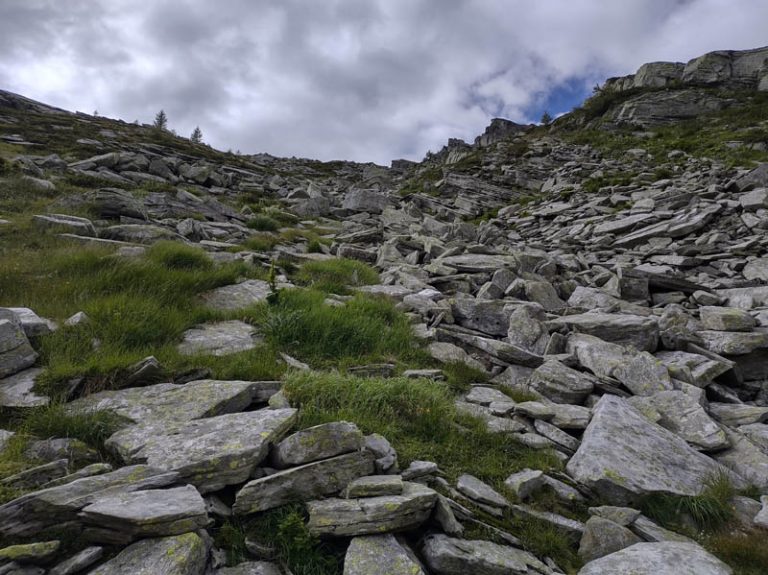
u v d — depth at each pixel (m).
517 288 14.00
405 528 4.16
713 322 11.02
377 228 25.53
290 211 31.89
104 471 4.38
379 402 6.39
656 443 6.19
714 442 6.52
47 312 8.16
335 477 4.52
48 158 27.39
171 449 4.56
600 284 16.44
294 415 5.36
